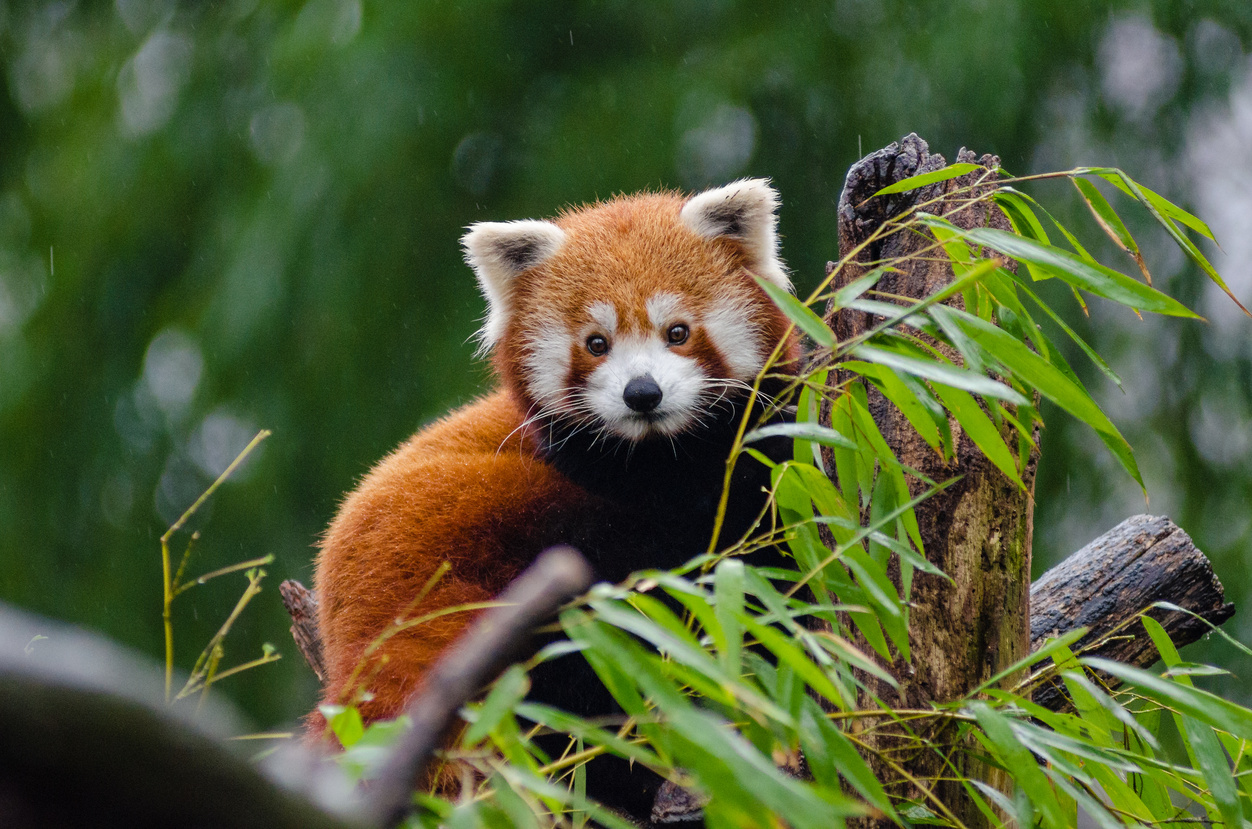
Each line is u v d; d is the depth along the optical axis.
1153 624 4.64
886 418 5.05
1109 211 4.77
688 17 15.09
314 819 2.02
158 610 14.46
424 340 14.38
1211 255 13.21
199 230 14.95
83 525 14.66
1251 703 11.53
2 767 1.67
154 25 15.95
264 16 15.47
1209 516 12.65
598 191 14.16
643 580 3.77
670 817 5.66
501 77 14.98
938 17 13.76
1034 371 4.05
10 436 14.59
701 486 6.71
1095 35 13.70
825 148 14.34
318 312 13.80
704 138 14.38
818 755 3.00
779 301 3.86
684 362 6.69
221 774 1.86
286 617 14.28
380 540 5.98
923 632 4.77
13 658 1.62
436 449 7.07
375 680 5.17
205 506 14.49
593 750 3.54
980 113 13.17
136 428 14.59
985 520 4.84
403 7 14.60
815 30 14.34
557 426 6.93
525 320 7.13
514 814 2.81
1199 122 13.54
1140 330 13.12
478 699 3.88
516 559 6.13
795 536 4.27
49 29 16.95
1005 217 5.18
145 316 15.05
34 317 15.07
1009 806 4.07
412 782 2.23
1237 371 12.89
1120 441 4.10
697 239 7.03
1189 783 4.52
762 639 3.26
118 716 1.71
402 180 14.32
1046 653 3.94
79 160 15.32
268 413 13.88
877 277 4.13
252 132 14.82
